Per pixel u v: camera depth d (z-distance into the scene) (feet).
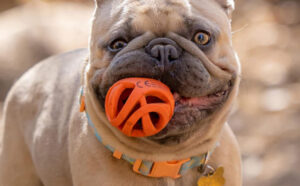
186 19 7.91
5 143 11.11
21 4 32.60
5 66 20.97
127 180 8.38
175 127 7.61
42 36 22.45
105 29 8.25
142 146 8.10
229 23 8.79
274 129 18.56
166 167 8.37
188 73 7.43
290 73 23.68
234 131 18.89
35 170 10.75
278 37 28.45
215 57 8.06
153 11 7.94
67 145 9.33
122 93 7.73
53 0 29.78
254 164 16.39
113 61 7.71
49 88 10.62
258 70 24.54
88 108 8.46
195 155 8.48
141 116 7.13
